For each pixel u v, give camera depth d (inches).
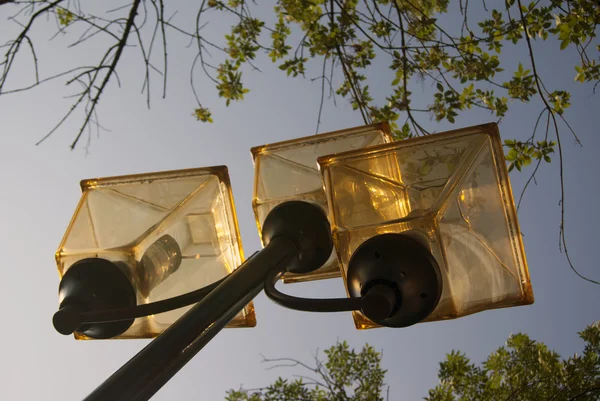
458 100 170.2
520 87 173.2
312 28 183.3
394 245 61.7
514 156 161.0
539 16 165.3
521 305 70.4
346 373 297.4
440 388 296.8
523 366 281.4
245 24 183.5
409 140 71.1
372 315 56.4
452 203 67.1
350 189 68.8
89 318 59.7
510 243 70.4
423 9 179.3
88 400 42.5
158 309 59.5
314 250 68.7
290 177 81.7
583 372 255.6
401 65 176.6
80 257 69.0
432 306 61.4
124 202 73.7
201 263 74.1
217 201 75.1
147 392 44.8
